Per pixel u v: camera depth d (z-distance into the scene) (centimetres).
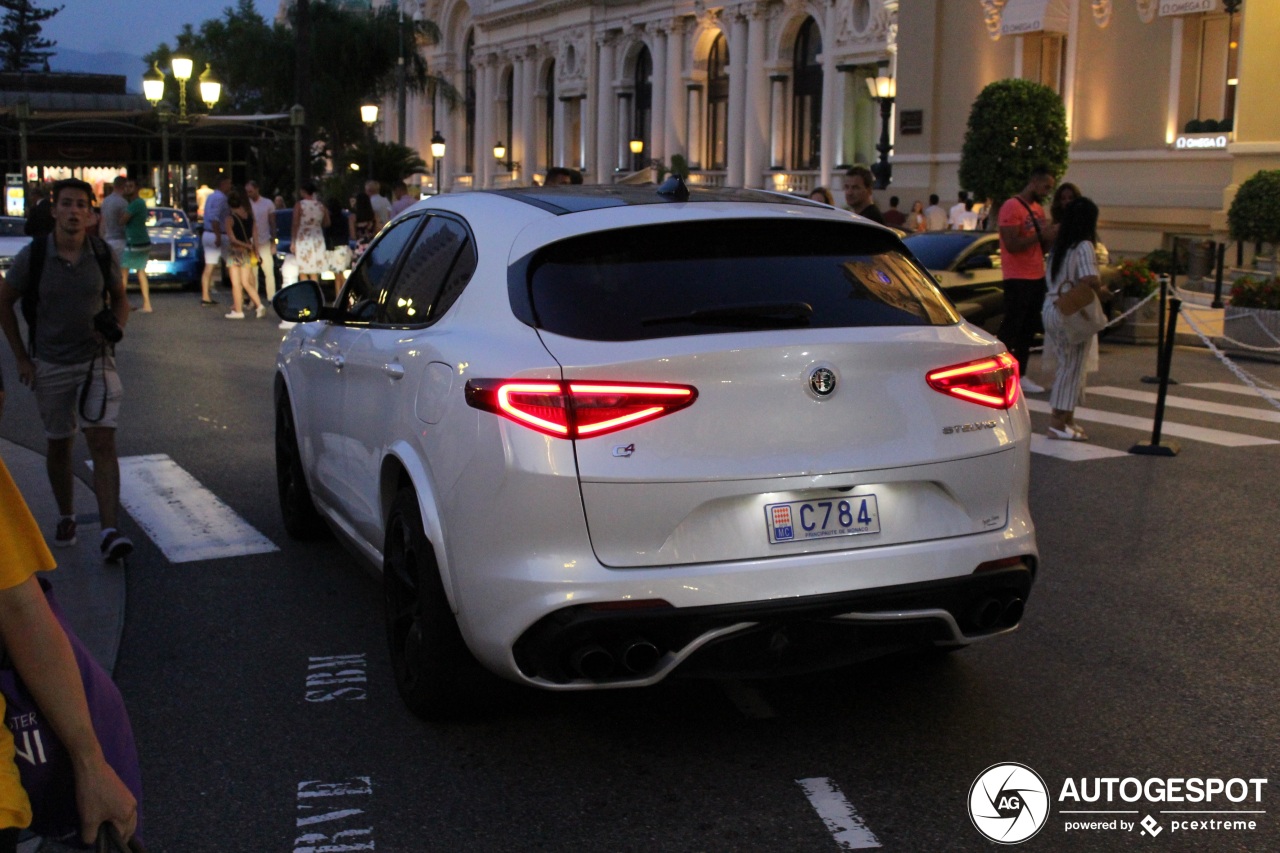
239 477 842
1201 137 2264
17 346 639
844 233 445
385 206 2444
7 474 217
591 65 5144
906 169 2881
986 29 2664
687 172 4347
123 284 648
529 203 453
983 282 1466
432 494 415
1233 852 359
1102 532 714
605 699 468
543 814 380
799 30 4125
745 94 4300
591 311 395
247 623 557
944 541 403
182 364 1395
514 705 462
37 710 221
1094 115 2473
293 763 416
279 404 686
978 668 502
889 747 427
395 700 469
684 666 383
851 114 3859
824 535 389
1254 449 955
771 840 364
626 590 371
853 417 392
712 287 408
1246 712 459
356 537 538
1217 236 2173
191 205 3681
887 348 397
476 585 388
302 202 1934
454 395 403
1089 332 962
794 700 467
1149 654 518
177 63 2700
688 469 375
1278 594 600
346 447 531
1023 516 427
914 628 400
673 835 367
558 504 372
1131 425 1054
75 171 3725
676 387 376
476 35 6109
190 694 477
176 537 696
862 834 367
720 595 375
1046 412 1116
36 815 227
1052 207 1181
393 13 5341
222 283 2517
